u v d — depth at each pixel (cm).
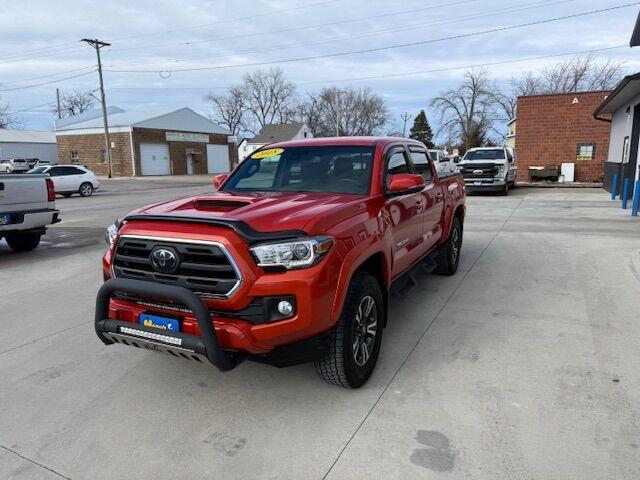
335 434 295
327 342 311
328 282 298
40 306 564
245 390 352
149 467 269
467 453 274
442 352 408
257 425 307
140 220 320
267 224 301
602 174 2367
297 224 301
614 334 439
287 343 297
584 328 455
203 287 294
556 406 320
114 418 319
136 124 4453
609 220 1123
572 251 795
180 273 302
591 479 251
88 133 4694
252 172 463
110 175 4262
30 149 5900
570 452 272
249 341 287
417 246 486
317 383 360
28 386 365
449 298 553
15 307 561
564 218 1171
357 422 307
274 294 287
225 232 291
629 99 1595
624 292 566
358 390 348
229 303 289
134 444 291
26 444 292
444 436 290
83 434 302
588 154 2383
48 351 430
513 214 1267
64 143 4881
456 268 671
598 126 2342
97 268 756
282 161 457
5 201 807
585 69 5675
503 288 590
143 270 315
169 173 4875
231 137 5762
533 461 266
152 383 366
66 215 1501
